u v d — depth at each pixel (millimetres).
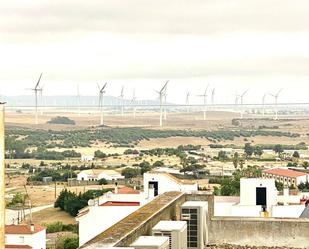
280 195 111688
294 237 28391
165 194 30297
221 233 28891
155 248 19969
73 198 186000
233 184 150375
